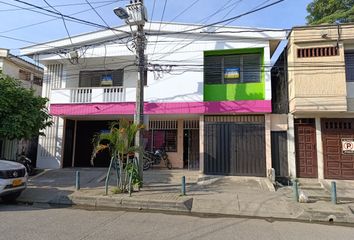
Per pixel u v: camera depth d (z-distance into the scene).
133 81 15.75
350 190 11.29
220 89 13.94
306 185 12.16
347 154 12.49
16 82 12.28
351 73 12.55
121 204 8.88
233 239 5.74
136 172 10.30
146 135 16.05
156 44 14.26
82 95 14.88
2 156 16.08
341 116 12.67
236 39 13.71
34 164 16.06
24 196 9.86
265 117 13.13
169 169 15.08
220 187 11.30
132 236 5.68
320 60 12.28
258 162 12.98
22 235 5.53
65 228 6.13
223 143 13.42
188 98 13.70
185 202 8.74
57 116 15.48
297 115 12.89
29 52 15.56
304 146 12.91
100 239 5.40
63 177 13.33
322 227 7.10
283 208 8.60
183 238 5.70
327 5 19.28
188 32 13.93
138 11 10.94
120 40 14.77
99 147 9.94
